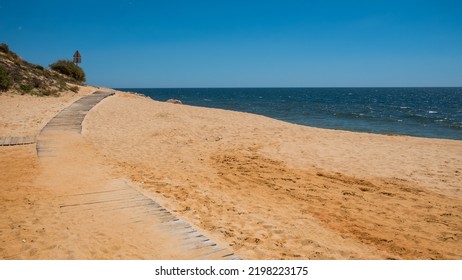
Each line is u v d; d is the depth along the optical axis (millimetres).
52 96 22422
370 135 14367
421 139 13562
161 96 98438
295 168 9453
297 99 78062
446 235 5582
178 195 7078
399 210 6613
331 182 8289
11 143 10836
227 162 10023
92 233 4910
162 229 5070
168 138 12961
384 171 9078
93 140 12008
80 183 7309
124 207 5926
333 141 12812
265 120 18469
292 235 5410
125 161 9695
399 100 77875
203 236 4871
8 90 20641
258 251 4793
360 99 81562
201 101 64688
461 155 10586
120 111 19031
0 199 6215
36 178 7562
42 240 4691
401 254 4941
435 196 7332
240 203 6824
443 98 91375
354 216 6320
